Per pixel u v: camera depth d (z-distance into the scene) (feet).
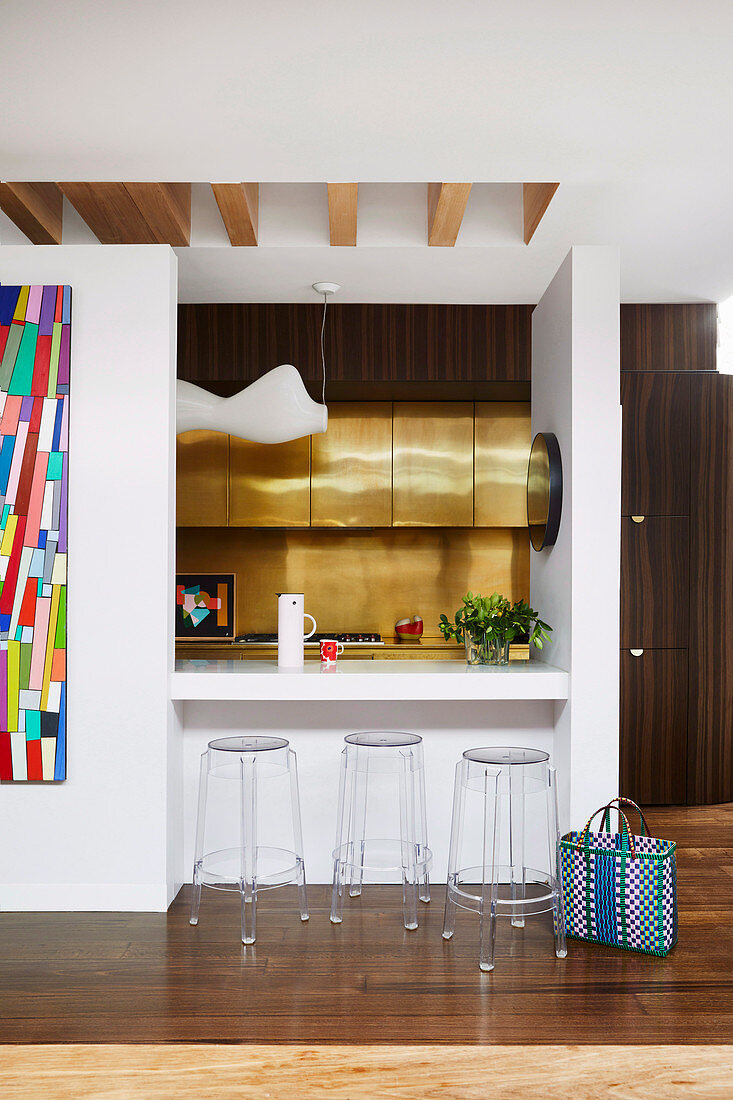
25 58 8.41
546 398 13.61
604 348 11.87
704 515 17.08
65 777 11.45
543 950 10.25
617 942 10.28
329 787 12.62
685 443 17.04
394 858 12.55
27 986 9.17
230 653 17.76
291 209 13.41
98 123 9.67
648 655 17.02
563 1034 8.23
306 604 19.93
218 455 19.06
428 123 9.70
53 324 11.44
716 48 8.28
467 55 8.38
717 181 11.25
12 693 11.37
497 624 12.44
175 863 12.05
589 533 11.82
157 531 11.53
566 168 10.89
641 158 10.60
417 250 13.61
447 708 12.71
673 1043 8.10
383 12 7.75
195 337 16.70
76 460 11.57
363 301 16.52
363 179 11.10
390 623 19.92
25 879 11.50
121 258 11.61
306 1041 8.09
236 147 10.23
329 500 19.13
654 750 17.03
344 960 9.85
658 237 13.24
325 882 12.64
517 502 19.16
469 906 11.69
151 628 11.53
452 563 19.93
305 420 14.34
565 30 8.00
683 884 12.51
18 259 11.62
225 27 7.93
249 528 19.25
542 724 12.77
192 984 9.21
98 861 11.49
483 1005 8.80
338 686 11.75
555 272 14.75
